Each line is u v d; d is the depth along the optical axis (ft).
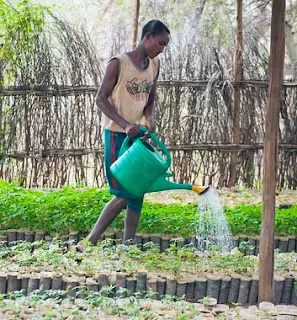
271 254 19.16
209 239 25.30
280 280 20.97
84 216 26.78
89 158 35.73
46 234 26.81
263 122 36.37
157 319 16.60
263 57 36.27
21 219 26.89
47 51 35.24
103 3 61.11
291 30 55.88
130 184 22.35
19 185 34.99
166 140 35.73
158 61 24.09
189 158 35.99
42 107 35.45
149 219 26.81
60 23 35.37
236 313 17.81
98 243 22.90
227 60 36.11
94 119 35.42
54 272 20.48
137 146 22.04
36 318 16.43
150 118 24.08
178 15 55.77
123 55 23.02
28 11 35.29
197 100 35.73
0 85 35.22
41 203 27.86
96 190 29.84
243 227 27.02
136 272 20.65
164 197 34.30
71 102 35.37
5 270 20.58
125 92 23.11
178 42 36.32
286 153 36.63
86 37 35.60
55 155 35.50
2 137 35.65
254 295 20.83
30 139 35.58
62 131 35.47
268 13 53.47
